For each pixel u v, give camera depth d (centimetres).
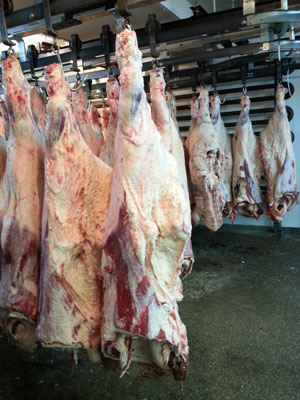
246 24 164
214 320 263
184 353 124
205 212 259
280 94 313
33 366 222
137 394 195
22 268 130
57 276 120
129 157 112
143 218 111
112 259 112
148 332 109
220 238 450
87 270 125
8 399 194
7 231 130
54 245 120
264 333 244
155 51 179
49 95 124
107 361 133
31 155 136
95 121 249
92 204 126
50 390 200
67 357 231
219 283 323
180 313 274
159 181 116
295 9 167
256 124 424
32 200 133
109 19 312
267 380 200
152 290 111
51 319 121
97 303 125
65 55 200
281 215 325
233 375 205
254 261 370
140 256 108
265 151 321
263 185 442
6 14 160
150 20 175
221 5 421
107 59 182
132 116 114
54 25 175
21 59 218
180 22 182
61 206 121
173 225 114
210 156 251
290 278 326
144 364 136
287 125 316
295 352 223
